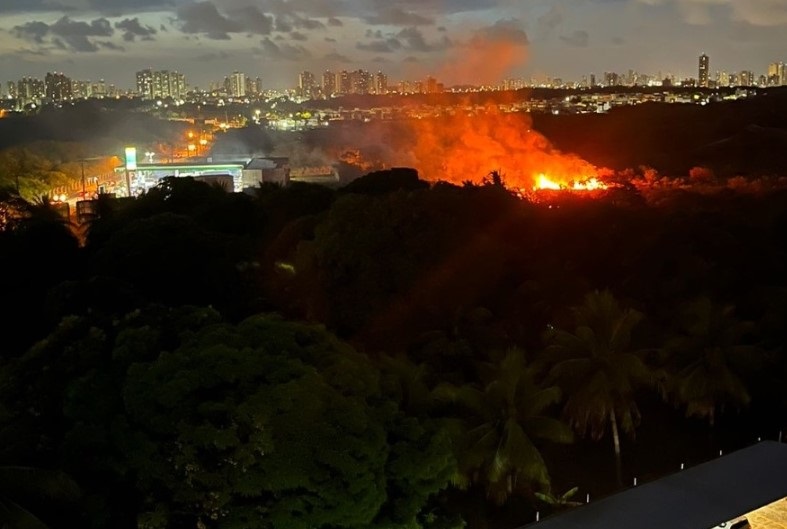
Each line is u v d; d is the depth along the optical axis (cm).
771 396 3553
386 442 2055
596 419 3238
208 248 4159
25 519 1659
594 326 3098
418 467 2062
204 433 1875
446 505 2795
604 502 2270
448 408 2878
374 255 3925
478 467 2625
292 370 2083
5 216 5838
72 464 2048
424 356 3438
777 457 2558
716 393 3453
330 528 1941
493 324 3750
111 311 3366
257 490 1862
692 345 3416
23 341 4075
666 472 3203
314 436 1912
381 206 4109
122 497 2059
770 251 4838
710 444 3456
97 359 2272
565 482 3131
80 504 1962
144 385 2034
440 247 4003
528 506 2850
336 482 1897
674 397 3559
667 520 2169
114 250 4181
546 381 3056
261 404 1925
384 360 2702
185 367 2069
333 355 2284
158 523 1888
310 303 4012
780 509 2388
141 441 1969
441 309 3831
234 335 2247
